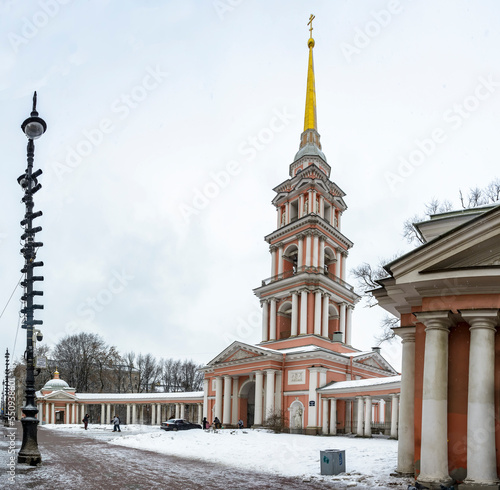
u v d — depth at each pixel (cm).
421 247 1141
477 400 1056
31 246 1505
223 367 4334
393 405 3122
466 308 1103
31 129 1498
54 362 7350
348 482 1228
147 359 8500
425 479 1058
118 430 4028
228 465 1691
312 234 4303
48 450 2134
